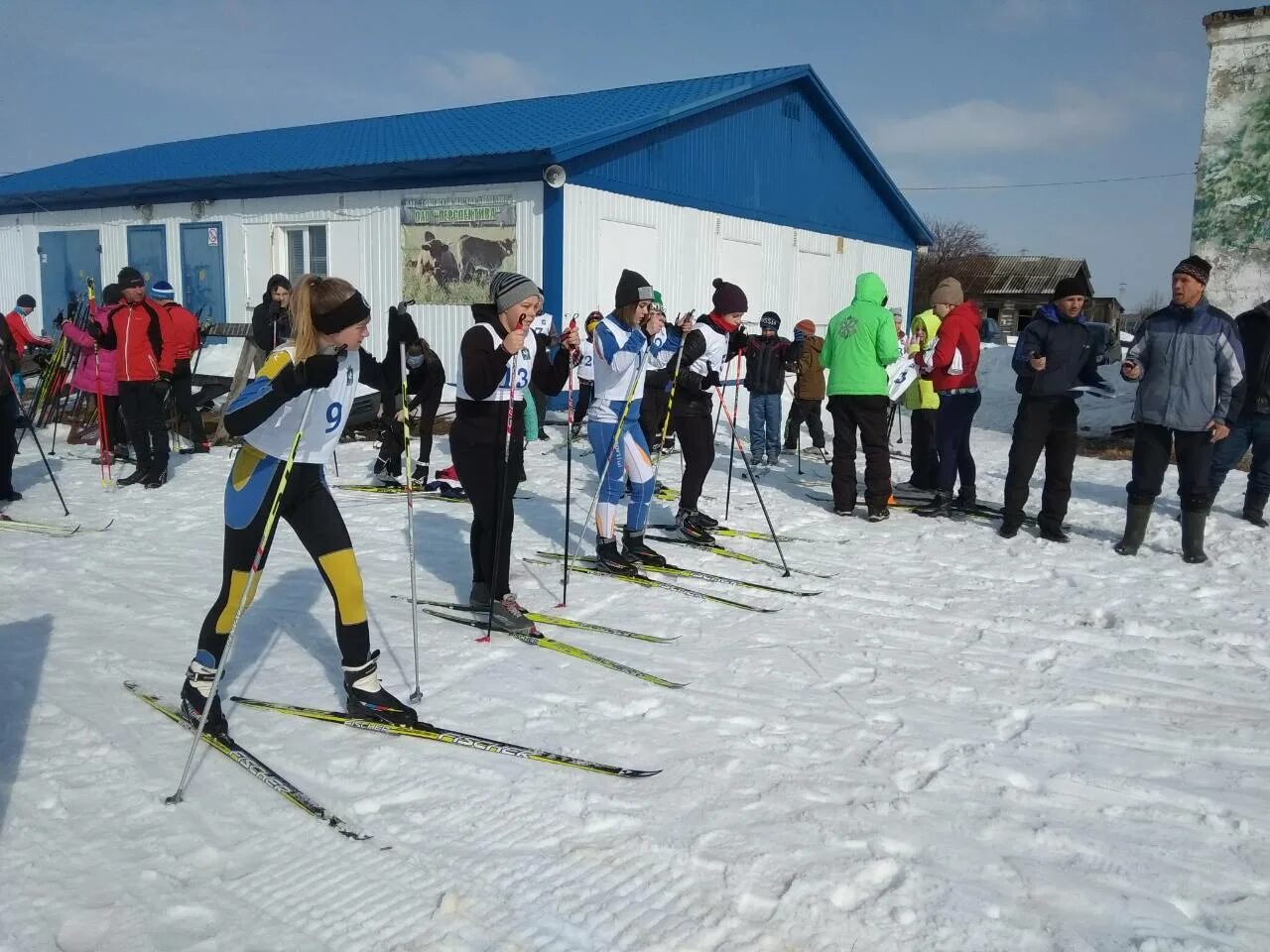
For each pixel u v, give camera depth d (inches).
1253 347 263.0
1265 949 91.2
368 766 125.3
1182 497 237.3
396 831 110.5
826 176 701.9
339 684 151.6
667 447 402.9
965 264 1777.8
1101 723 144.1
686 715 143.1
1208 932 94.0
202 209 609.0
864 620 191.6
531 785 120.5
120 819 111.8
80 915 93.8
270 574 211.8
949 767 127.8
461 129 587.5
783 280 664.4
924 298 1694.1
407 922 94.4
